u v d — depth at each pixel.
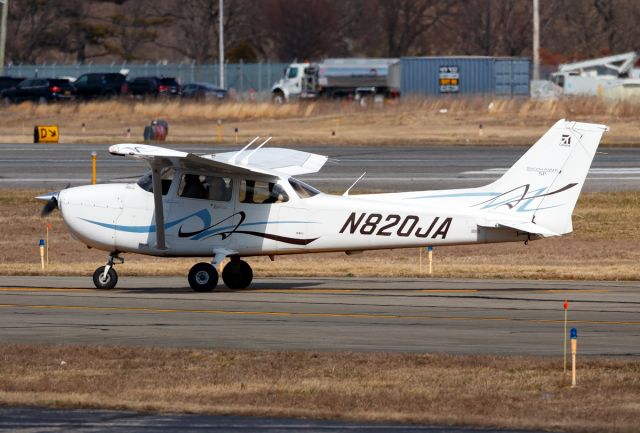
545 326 55.78
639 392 42.28
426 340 52.31
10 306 62.91
